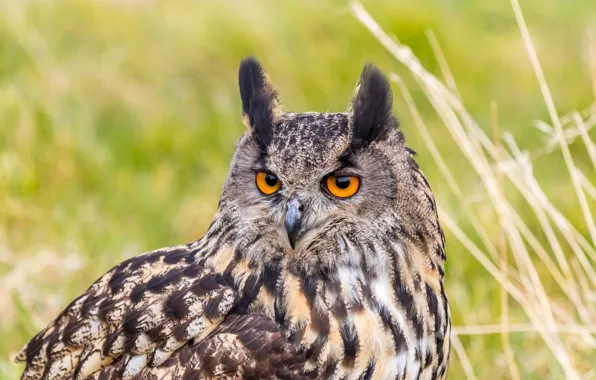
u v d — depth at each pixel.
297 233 8.39
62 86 16.70
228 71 18.38
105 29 18.89
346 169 8.45
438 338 8.80
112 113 16.98
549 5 21.94
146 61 18.23
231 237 8.66
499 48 20.00
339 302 8.46
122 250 13.33
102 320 8.51
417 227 8.67
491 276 12.59
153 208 14.53
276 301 8.48
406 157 8.63
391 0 19.83
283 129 8.53
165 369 8.26
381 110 8.45
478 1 21.45
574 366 10.64
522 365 11.30
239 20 19.16
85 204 14.75
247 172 8.61
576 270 11.33
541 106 18.23
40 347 8.85
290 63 18.39
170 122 16.70
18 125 15.59
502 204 10.88
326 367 8.31
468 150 11.09
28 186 14.81
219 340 8.25
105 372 8.39
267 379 8.20
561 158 16.36
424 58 19.19
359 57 18.67
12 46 17.70
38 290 12.30
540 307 10.78
